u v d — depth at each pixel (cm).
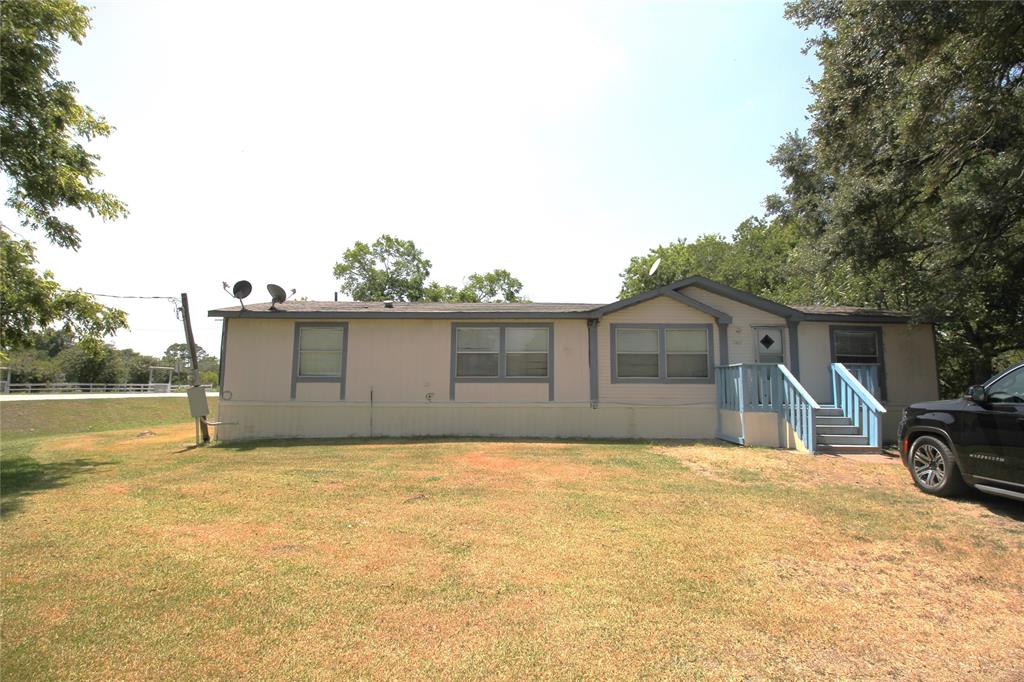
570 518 600
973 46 975
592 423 1334
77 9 1126
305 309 1384
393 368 1365
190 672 299
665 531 555
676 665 310
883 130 1246
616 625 355
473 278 4888
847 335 1380
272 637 337
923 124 1112
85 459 1041
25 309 1194
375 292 4300
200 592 402
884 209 1291
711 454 1027
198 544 512
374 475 834
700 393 1335
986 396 640
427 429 1352
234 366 1364
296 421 1353
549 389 1351
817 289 1933
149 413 3378
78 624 352
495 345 1368
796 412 1095
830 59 1166
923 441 721
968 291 1216
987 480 626
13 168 1112
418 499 683
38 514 620
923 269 1341
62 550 495
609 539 529
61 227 1227
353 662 310
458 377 1362
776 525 577
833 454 1041
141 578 430
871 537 538
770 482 788
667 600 394
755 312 1365
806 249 1716
